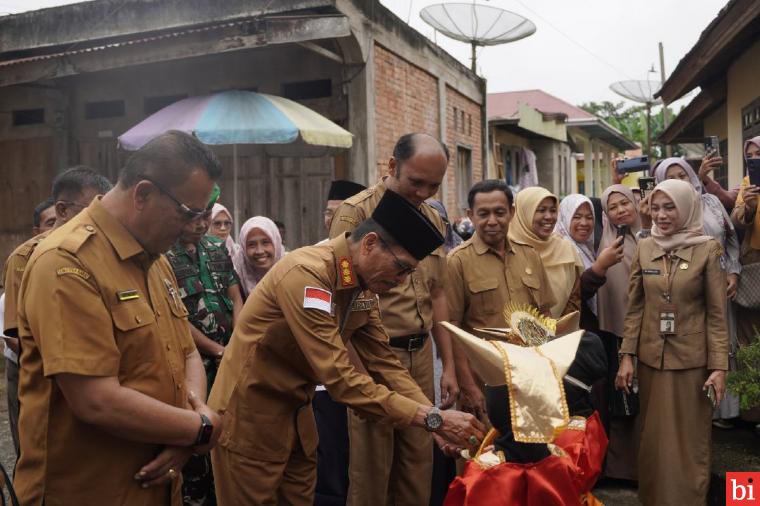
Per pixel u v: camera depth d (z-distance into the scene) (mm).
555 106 22703
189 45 6621
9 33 8828
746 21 5680
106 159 8719
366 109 7473
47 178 8977
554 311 3900
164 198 1926
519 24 11016
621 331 4180
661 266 3676
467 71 11133
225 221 5180
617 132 22688
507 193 3545
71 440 1900
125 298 1934
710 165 5098
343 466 3791
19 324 1931
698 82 8516
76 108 8805
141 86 8453
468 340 2223
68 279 1828
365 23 7449
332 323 2432
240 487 2604
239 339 2600
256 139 6098
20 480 1918
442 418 2379
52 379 1875
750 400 3488
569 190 20688
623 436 4223
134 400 1856
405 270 2449
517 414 2031
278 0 7215
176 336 2178
